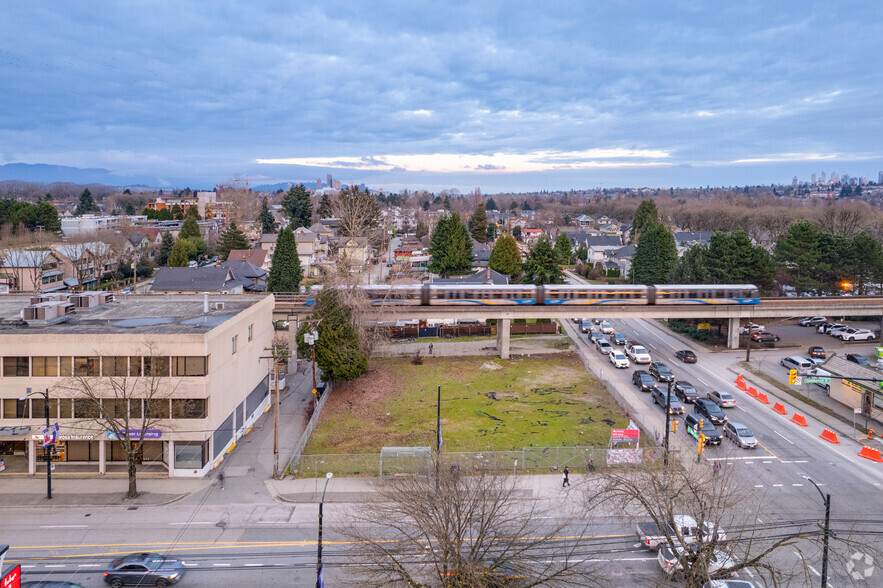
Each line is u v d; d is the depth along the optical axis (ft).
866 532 102.73
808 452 143.23
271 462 142.41
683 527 89.92
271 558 101.09
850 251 284.00
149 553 96.63
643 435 154.30
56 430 126.62
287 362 216.13
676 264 324.19
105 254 366.22
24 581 92.63
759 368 214.28
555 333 274.16
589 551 101.55
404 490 97.14
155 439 134.31
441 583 82.94
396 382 202.28
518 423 164.55
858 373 171.53
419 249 520.83
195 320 154.61
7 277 305.94
